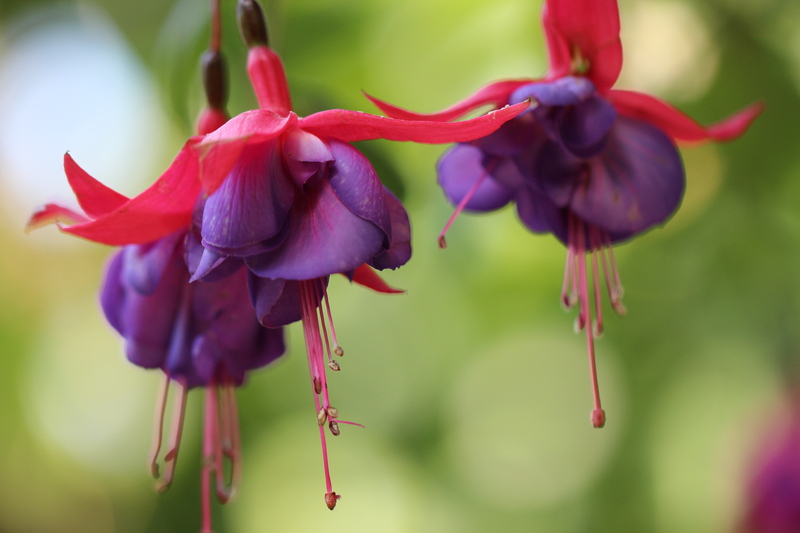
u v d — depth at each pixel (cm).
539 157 37
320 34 47
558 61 37
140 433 84
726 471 54
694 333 53
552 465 78
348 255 34
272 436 73
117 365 85
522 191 39
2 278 84
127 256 37
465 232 47
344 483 78
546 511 77
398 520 77
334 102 42
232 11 43
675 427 56
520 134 37
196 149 33
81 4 63
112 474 85
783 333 50
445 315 62
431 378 69
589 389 78
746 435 52
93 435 85
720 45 48
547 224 38
